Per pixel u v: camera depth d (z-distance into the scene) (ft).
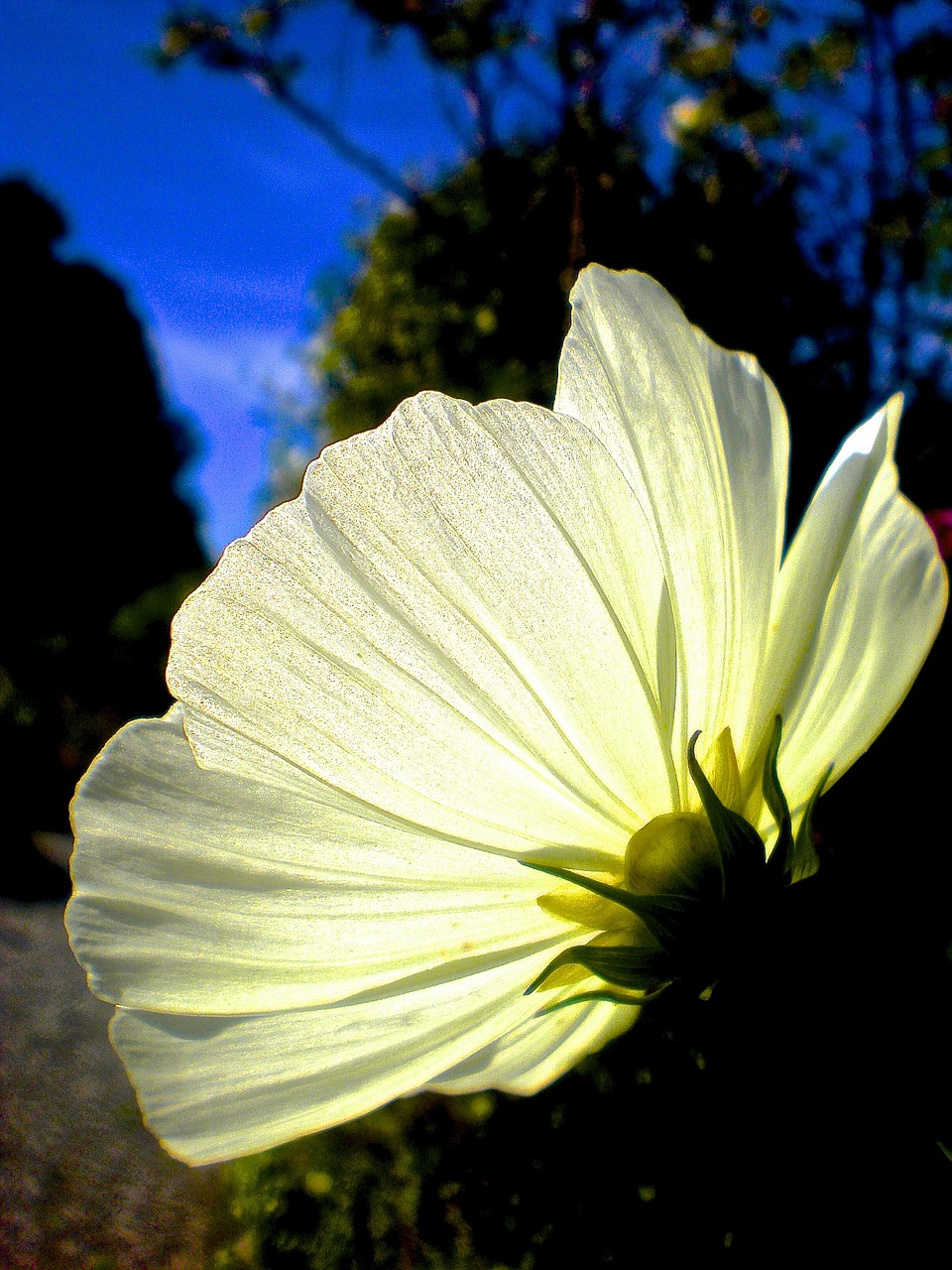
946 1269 0.31
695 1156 0.73
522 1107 0.94
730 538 0.31
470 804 0.30
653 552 0.29
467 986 0.30
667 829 0.30
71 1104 2.44
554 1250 0.89
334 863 0.30
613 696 0.29
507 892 0.31
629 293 0.32
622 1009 0.31
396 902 0.30
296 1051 0.29
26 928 3.93
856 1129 0.30
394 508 0.28
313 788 0.30
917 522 0.30
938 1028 0.30
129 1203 2.02
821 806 0.56
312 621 0.29
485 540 0.28
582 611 0.29
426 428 0.28
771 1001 0.30
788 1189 0.31
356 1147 1.26
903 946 0.31
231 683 0.29
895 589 0.30
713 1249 0.72
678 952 0.29
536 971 0.30
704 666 0.30
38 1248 1.90
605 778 0.30
